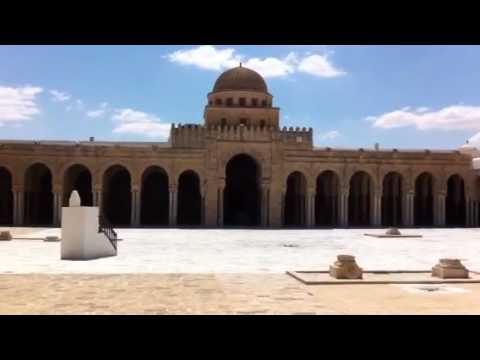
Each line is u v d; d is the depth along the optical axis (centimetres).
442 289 1370
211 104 5209
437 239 3306
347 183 4522
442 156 4647
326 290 1341
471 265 1991
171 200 4359
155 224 4944
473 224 4684
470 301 1200
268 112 5047
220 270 1730
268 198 4425
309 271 1666
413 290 1348
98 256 2127
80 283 1421
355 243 2956
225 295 1252
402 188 4675
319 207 5075
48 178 4791
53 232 3538
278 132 4450
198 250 2444
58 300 1175
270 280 1504
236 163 5081
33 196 4603
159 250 2427
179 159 4362
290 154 4450
